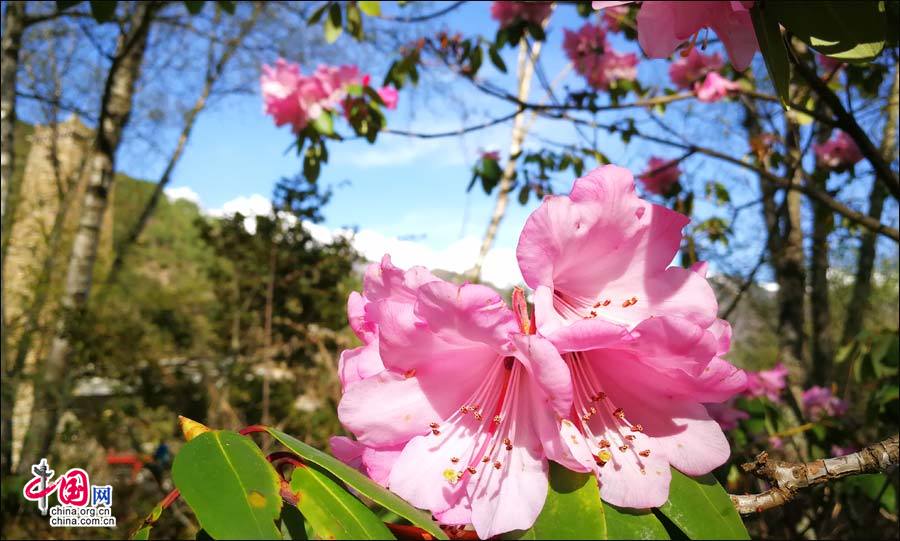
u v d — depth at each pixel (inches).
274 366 270.1
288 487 34.2
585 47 177.0
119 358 253.6
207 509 31.3
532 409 35.6
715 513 34.2
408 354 35.9
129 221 494.9
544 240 35.0
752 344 343.9
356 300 42.0
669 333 31.6
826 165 152.0
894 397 116.6
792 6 38.4
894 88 129.4
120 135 281.1
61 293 265.3
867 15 38.2
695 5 35.8
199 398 265.3
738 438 123.0
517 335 32.0
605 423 36.5
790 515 113.0
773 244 185.3
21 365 238.2
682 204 176.2
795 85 137.3
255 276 282.0
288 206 281.0
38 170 327.9
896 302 262.7
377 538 32.6
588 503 33.2
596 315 37.7
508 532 33.6
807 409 163.8
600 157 167.2
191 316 317.7
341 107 152.9
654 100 143.0
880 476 108.3
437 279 35.8
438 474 35.8
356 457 41.1
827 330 202.8
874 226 101.7
